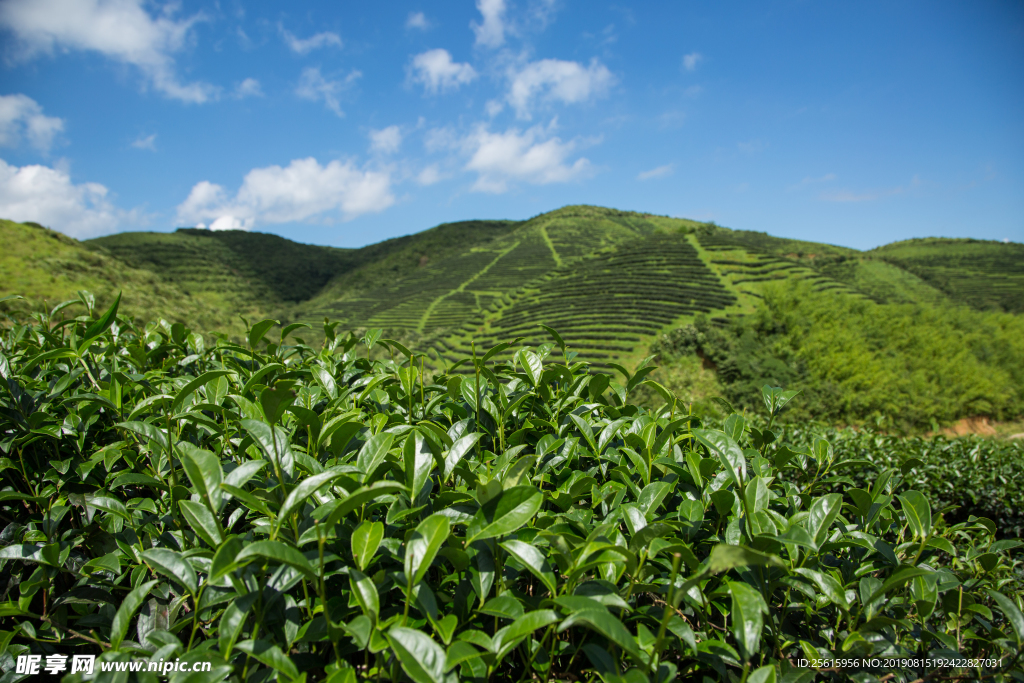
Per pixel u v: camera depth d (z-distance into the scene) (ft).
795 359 154.40
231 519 4.33
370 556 3.71
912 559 5.34
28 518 6.21
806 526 4.89
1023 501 19.71
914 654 4.97
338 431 5.08
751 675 3.62
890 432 120.37
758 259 286.66
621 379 143.43
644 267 298.76
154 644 3.98
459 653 3.23
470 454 5.94
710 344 166.09
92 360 8.15
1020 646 4.57
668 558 4.43
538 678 4.10
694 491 5.51
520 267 406.62
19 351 9.10
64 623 4.66
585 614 3.27
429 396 7.26
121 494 6.19
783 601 5.01
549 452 5.90
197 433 6.47
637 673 3.46
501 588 4.30
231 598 3.85
